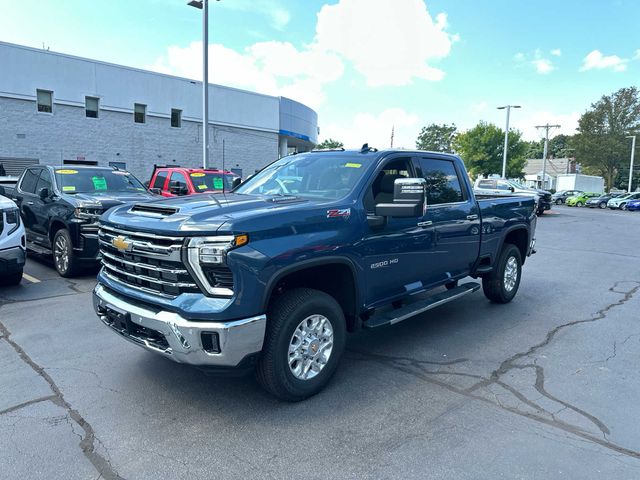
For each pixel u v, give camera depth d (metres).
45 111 26.58
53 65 26.44
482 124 56.16
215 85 33.78
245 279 3.20
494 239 6.13
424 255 4.84
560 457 3.03
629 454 3.08
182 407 3.62
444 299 5.13
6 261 6.60
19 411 3.52
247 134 35.97
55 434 3.22
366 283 4.15
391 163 4.63
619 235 16.69
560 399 3.84
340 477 2.81
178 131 32.16
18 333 5.18
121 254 3.75
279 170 5.09
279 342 3.47
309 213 3.66
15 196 9.46
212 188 12.00
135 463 2.92
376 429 3.35
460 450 3.10
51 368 4.28
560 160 98.62
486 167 55.50
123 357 4.54
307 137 42.66
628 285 8.21
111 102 28.88
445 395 3.89
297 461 2.96
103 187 8.78
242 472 2.85
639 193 43.16
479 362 4.61
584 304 6.86
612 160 68.44
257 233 3.29
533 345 5.11
